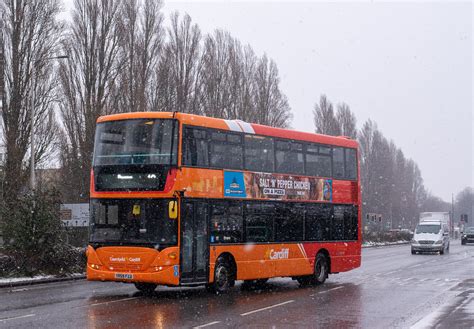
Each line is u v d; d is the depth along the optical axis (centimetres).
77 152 3812
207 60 4584
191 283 1881
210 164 1977
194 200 1908
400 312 1630
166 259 1825
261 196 2166
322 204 2442
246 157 2120
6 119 3569
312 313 1605
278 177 2245
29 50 3681
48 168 4216
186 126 1902
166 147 1866
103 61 3906
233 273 2055
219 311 1625
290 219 2284
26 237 2533
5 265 2516
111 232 1898
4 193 3116
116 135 1934
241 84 4866
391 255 4662
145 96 4041
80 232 3341
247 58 5031
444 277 2702
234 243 2047
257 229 2142
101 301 1817
